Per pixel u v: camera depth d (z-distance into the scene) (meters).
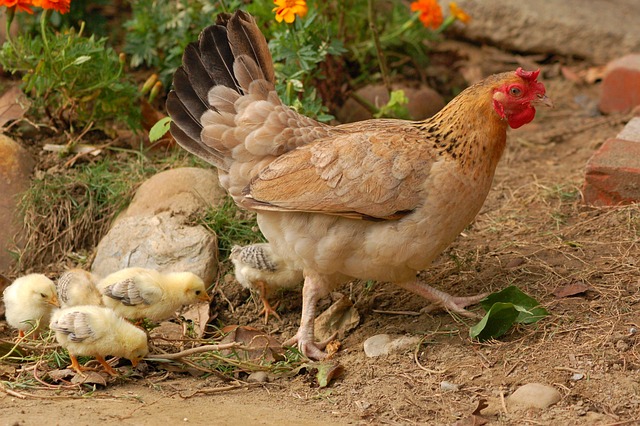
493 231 9.98
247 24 8.14
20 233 9.92
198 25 11.84
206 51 8.10
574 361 7.45
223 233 9.73
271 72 8.25
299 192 7.69
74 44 10.76
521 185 11.09
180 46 11.60
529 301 8.06
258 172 7.91
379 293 9.16
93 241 10.05
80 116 11.02
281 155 7.88
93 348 7.48
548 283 8.73
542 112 13.63
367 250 7.79
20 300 8.27
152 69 12.66
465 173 7.65
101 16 12.56
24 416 6.73
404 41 13.64
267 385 7.71
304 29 10.76
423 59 13.94
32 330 8.21
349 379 7.71
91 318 7.43
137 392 7.43
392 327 8.53
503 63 14.89
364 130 8.02
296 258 8.12
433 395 7.29
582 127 12.94
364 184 7.59
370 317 8.86
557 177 11.14
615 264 8.87
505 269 9.12
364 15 13.05
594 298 8.37
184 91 8.06
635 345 7.55
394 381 7.57
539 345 7.74
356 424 6.84
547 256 9.23
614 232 9.45
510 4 15.02
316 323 8.80
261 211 7.98
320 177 7.66
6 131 10.88
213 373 7.85
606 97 13.40
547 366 7.43
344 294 9.23
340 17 12.52
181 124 8.05
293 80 10.30
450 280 9.12
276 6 11.09
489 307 8.13
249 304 9.30
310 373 7.88
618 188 9.90
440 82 14.12
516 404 7.00
